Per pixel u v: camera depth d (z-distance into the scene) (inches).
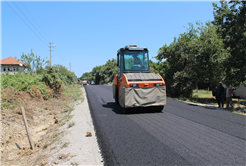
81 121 319.6
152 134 224.2
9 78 496.1
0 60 1829.5
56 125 326.6
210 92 1065.5
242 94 778.2
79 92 963.3
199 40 701.3
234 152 171.6
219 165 147.3
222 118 312.0
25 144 263.1
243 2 468.4
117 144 196.1
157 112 366.9
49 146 227.0
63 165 163.5
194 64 698.2
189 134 223.6
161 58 866.8
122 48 390.6
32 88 502.9
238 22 465.1
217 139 206.1
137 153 172.1
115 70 2529.5
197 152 171.8
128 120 298.8
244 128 250.2
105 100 584.1
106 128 256.1
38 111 417.7
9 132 277.9
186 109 403.2
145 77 354.0
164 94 348.8
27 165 186.4
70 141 222.7
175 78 728.3
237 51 475.5
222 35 503.8
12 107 353.1
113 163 155.4
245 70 451.8
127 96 334.3
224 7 505.0
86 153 184.1
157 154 168.7
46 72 656.4
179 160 156.3
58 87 646.5
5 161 209.8
